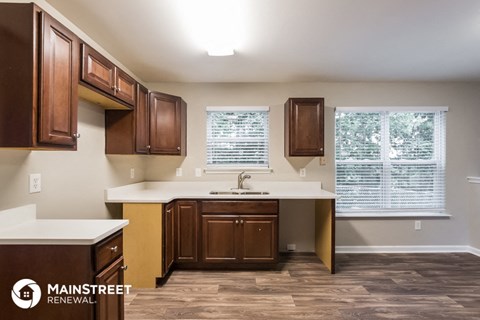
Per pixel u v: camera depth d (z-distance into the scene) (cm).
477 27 226
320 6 195
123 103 253
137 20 214
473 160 375
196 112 376
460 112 375
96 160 261
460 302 241
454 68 323
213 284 275
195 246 307
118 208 302
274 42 253
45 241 141
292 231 374
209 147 378
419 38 246
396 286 271
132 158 338
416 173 377
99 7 196
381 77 354
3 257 142
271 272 304
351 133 377
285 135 368
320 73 338
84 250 143
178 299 246
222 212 306
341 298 247
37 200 187
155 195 304
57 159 207
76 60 175
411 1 190
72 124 171
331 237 304
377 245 373
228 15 206
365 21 217
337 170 377
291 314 221
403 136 378
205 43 254
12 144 139
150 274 269
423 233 374
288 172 375
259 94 376
